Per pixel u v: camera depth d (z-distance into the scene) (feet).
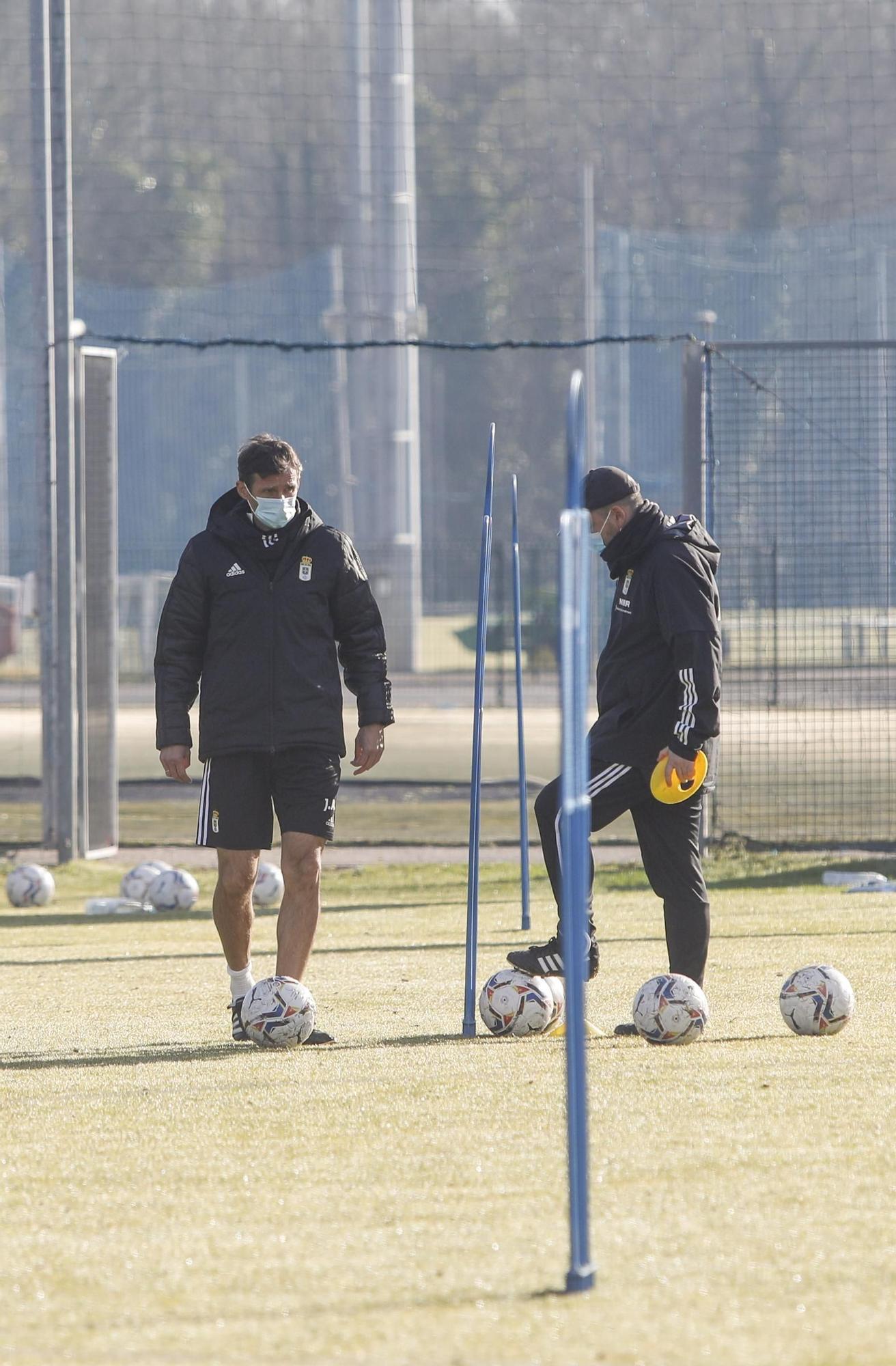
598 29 262.88
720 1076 64.54
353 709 316.60
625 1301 40.11
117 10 341.21
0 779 242.99
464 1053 71.31
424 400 631.56
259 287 602.44
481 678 76.59
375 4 322.96
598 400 503.61
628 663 75.20
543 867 160.15
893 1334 37.65
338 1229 46.70
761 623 240.73
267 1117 59.98
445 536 627.46
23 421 280.72
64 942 120.37
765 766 221.87
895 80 243.19
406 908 134.41
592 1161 52.42
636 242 481.05
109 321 610.65
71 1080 67.87
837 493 198.18
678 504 536.01
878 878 140.26
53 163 169.68
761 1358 36.40
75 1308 41.14
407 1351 37.45
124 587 406.62
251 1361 37.29
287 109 404.36
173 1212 48.91
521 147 462.60
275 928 125.18
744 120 279.28
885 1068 65.72
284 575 75.51
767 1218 46.19
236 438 640.99
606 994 86.99
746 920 116.88
